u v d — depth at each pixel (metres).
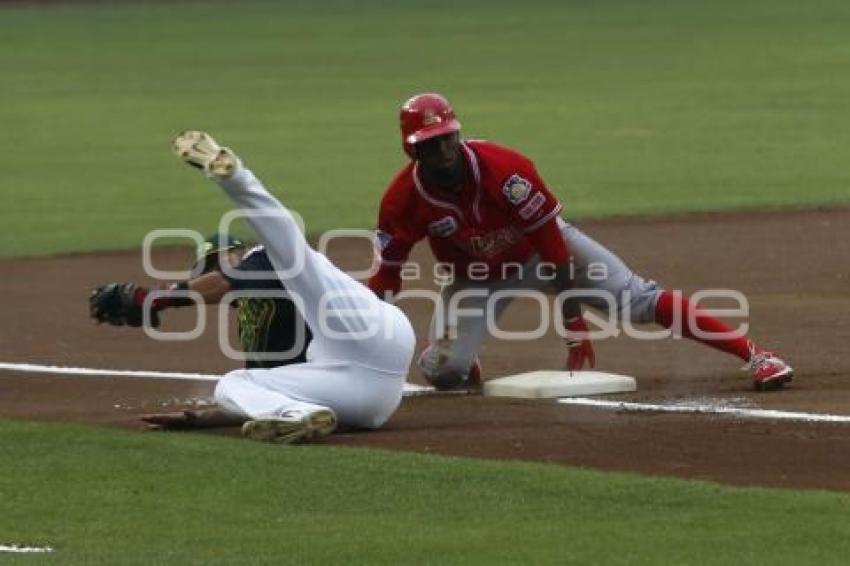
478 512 23.17
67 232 54.75
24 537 22.52
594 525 22.44
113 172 69.75
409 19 154.12
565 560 21.03
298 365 27.75
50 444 27.30
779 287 42.34
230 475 25.20
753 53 113.06
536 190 29.52
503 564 20.94
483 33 137.38
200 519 23.17
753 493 23.55
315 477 24.97
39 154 75.94
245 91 100.19
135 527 22.88
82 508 23.80
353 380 27.52
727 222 52.69
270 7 173.75
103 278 46.25
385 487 24.39
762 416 28.48
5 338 38.28
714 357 34.59
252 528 22.73
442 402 30.77
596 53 117.81
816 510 22.75
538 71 107.25
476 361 32.03
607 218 54.12
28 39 141.00
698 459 25.66
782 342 35.66
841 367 32.97
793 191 58.88
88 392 32.25
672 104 88.06
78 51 129.62
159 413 29.73
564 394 30.89
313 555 21.45
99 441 27.34
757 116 81.94
